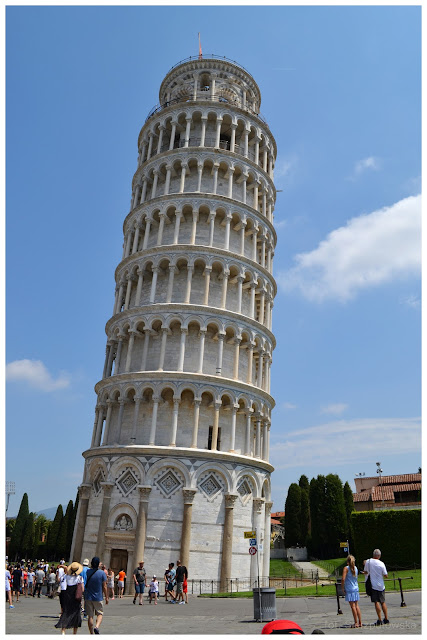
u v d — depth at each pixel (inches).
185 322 1840.6
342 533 3230.8
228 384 1793.8
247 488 1756.9
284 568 2802.7
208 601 1320.1
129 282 2039.9
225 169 2160.4
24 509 4244.6
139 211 2155.5
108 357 2003.0
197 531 1593.3
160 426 1769.2
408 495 3191.4
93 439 1870.1
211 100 2314.2
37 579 1716.3
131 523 1609.3
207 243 2041.1
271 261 2269.9
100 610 677.9
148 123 2338.8
